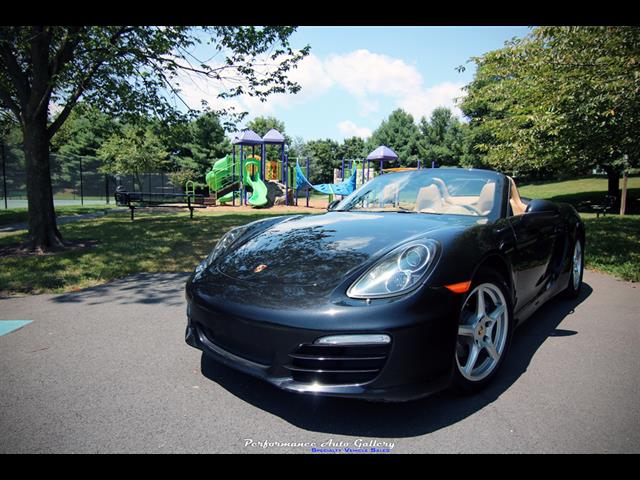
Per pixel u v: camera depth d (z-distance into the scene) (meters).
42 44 6.75
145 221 11.47
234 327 1.98
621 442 1.75
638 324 3.28
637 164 13.25
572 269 3.79
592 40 5.64
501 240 2.37
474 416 1.97
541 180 38.44
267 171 27.92
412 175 3.44
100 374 2.39
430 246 2.02
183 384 2.28
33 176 6.84
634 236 7.71
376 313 1.76
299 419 1.94
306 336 1.79
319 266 2.08
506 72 8.20
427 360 1.81
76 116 10.01
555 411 2.00
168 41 6.96
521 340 2.95
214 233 8.63
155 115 8.28
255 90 8.34
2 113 11.30
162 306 3.77
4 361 2.57
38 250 6.71
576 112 5.70
